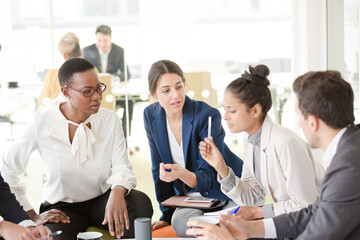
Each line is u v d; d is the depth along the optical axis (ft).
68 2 16.14
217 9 16.24
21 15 16.14
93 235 5.49
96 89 7.32
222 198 7.91
